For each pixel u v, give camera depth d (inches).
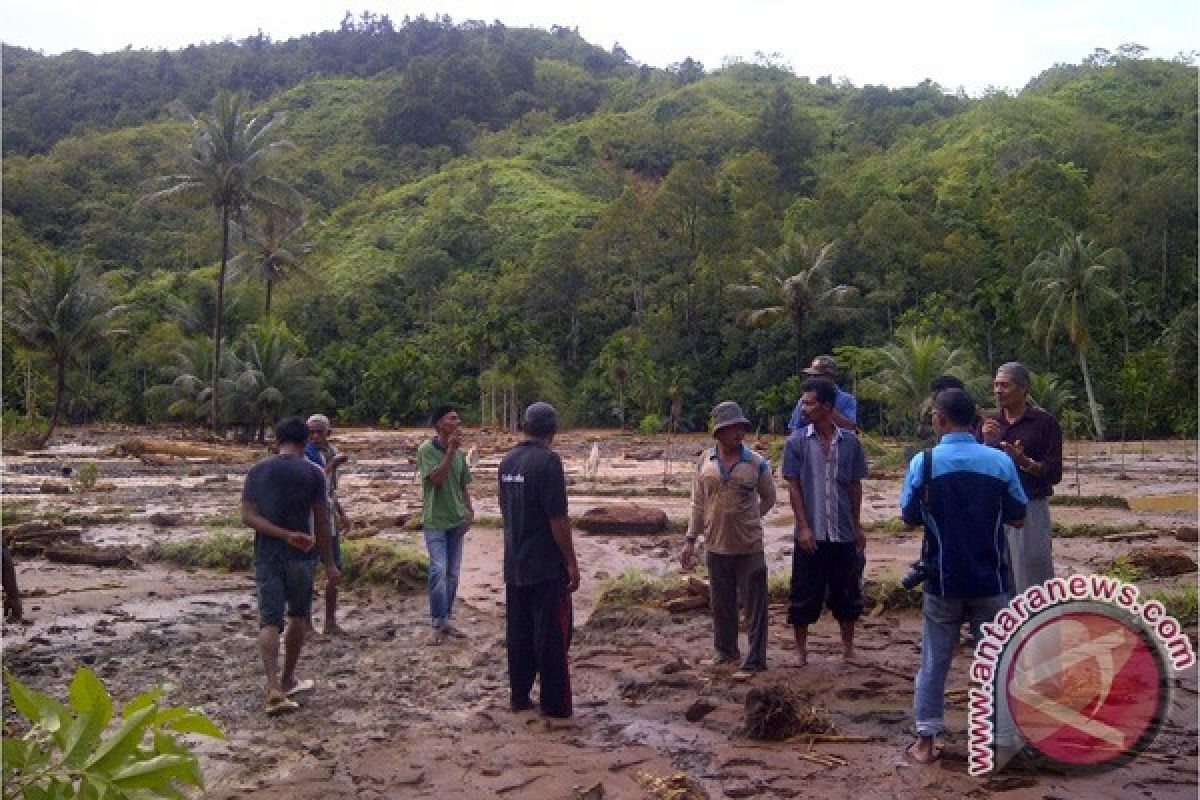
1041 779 202.5
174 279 3491.6
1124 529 599.8
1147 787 197.6
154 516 689.6
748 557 291.0
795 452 293.1
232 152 1881.2
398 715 256.2
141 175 4810.5
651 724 243.1
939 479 213.0
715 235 3225.9
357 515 725.9
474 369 3297.2
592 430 2992.1
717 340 3085.6
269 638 259.8
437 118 5861.2
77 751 100.6
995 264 2967.5
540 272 3427.7
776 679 278.7
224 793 201.8
